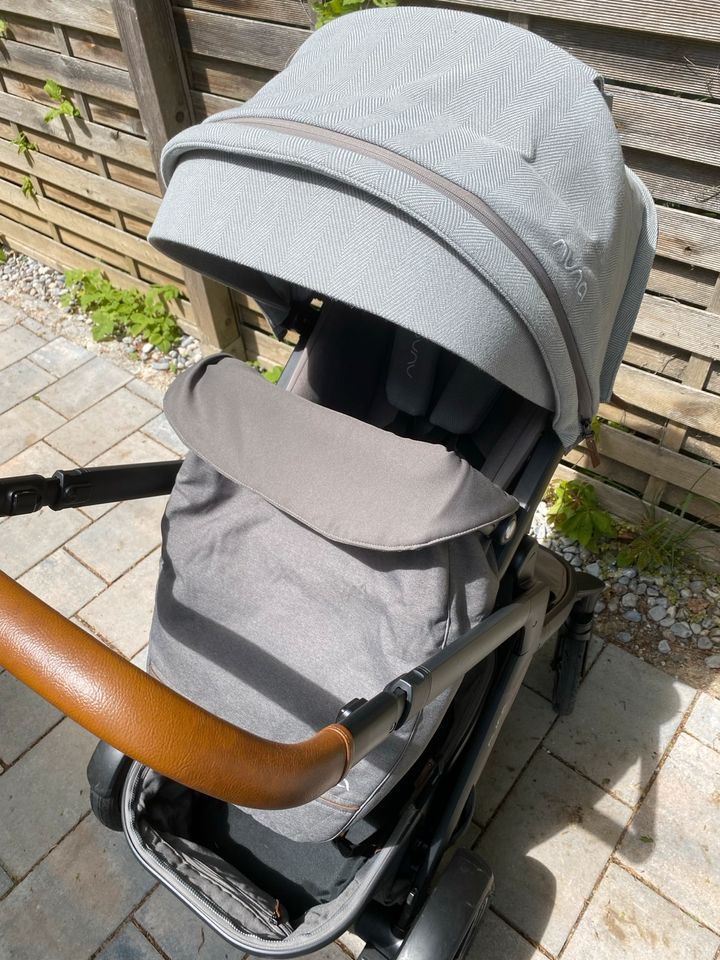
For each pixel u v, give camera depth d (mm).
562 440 1442
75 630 752
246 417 1327
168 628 1428
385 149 1056
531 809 2074
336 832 1308
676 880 1931
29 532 2826
